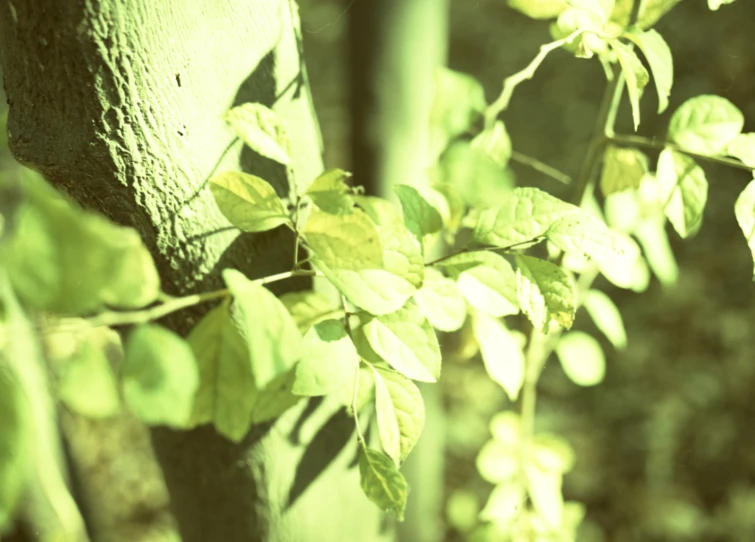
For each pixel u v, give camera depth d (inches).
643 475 77.3
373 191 35.1
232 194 26.4
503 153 31.7
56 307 21.7
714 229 93.0
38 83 25.5
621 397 84.7
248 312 23.9
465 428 80.0
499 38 124.1
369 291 26.1
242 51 27.0
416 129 34.8
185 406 23.0
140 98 25.6
